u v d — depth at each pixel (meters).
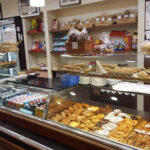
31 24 4.81
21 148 1.85
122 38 3.43
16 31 4.62
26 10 4.41
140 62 1.50
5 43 3.00
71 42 1.77
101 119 1.67
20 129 1.92
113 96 1.70
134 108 1.60
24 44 4.78
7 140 2.00
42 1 2.31
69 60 1.90
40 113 1.83
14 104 2.14
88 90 1.83
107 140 1.33
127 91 1.50
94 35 3.82
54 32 4.22
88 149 1.39
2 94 2.45
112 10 3.49
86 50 1.72
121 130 1.46
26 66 4.90
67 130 1.54
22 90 2.46
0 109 2.21
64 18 4.23
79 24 3.62
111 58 1.64
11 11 5.05
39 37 4.84
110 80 1.67
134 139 1.33
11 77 3.00
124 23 3.08
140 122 1.55
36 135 1.77
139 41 2.86
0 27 4.98
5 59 3.07
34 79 3.07
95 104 1.85
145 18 2.74
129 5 3.27
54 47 4.25
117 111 1.70
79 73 1.76
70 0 3.56
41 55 4.97
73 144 1.49
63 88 1.93
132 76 1.40
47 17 4.05
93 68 1.70
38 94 2.23
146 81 1.33
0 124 2.09
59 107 1.85
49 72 4.32
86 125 1.58
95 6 3.68
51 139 1.66
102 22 3.32
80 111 1.83
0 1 5.28
